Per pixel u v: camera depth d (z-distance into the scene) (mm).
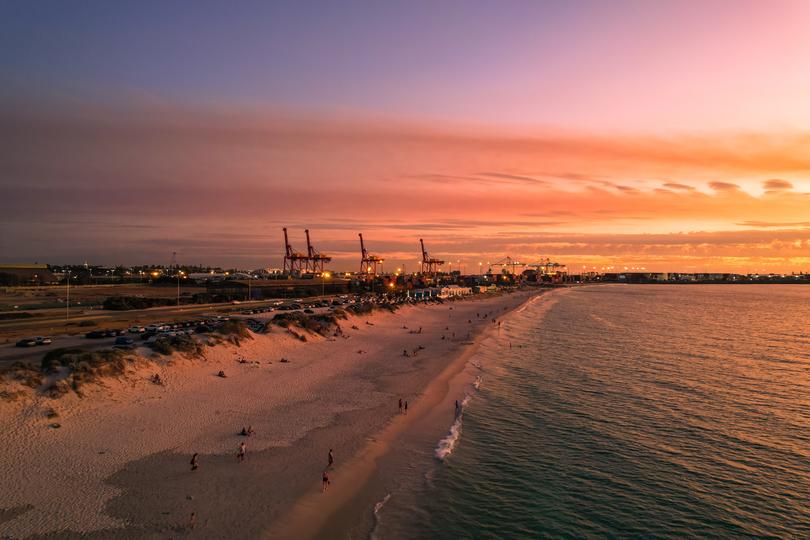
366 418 44969
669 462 38562
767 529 29578
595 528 29094
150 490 29359
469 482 33875
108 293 156500
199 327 70562
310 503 29344
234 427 40250
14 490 27938
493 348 88938
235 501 28906
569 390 59125
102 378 42531
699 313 179375
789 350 92250
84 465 31562
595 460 38562
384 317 122438
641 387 61250
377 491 31734
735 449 41469
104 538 24484
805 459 39594
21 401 36219
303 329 82125
